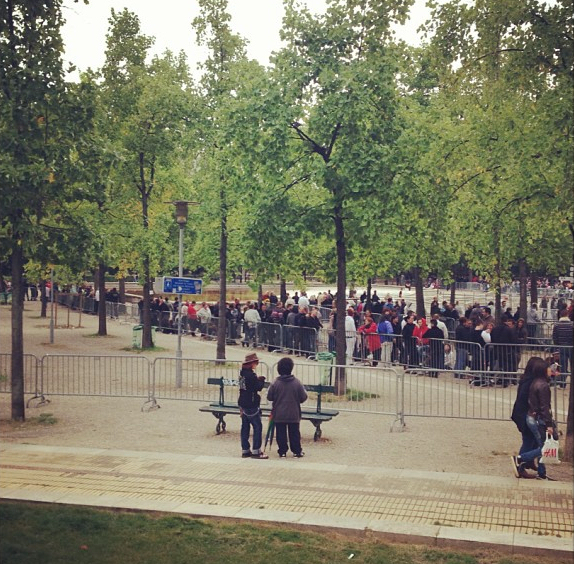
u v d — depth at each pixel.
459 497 10.26
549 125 13.47
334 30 20.50
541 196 16.12
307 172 21.20
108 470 11.76
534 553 8.21
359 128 20.16
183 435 15.34
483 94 16.16
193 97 27.91
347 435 15.42
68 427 16.03
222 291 27.05
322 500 10.12
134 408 18.39
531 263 31.20
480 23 14.15
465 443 14.60
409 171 20.28
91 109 16.45
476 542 8.41
